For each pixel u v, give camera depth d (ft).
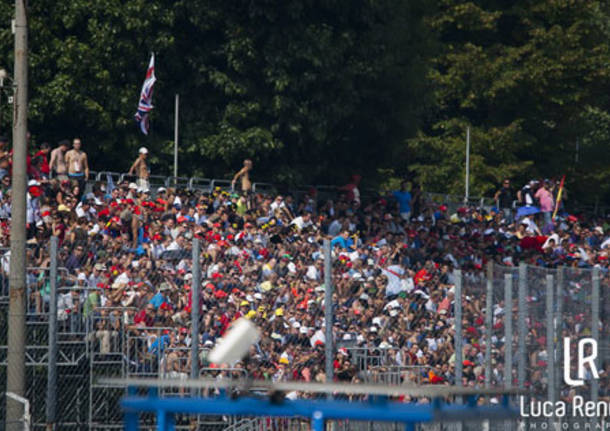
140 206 264.11
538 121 567.18
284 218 298.97
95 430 173.78
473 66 541.34
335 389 79.25
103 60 363.15
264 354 183.32
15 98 174.60
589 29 561.84
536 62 549.13
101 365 180.04
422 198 370.53
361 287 194.29
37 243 187.01
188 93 388.98
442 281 207.82
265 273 197.57
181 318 183.11
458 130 543.39
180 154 382.22
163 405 82.23
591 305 182.39
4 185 254.27
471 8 545.85
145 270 188.14
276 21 384.68
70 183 270.26
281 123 392.47
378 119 433.89
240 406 80.79
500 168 536.83
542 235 386.32
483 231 370.73
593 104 590.14
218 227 260.42
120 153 374.84
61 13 357.20
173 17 370.73
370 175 449.48
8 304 178.40
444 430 160.04
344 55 407.44
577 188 579.89
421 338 189.57
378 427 163.94
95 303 179.52
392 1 426.51
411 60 447.83
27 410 152.56
